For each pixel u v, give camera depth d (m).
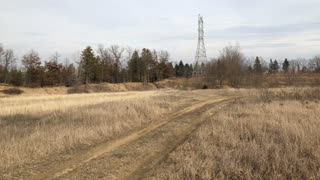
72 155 9.83
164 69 103.31
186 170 7.72
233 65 59.69
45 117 16.84
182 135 12.65
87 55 85.44
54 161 9.20
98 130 12.64
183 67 121.31
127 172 8.19
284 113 16.09
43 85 81.12
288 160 8.27
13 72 79.44
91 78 88.50
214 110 20.55
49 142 10.72
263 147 9.52
